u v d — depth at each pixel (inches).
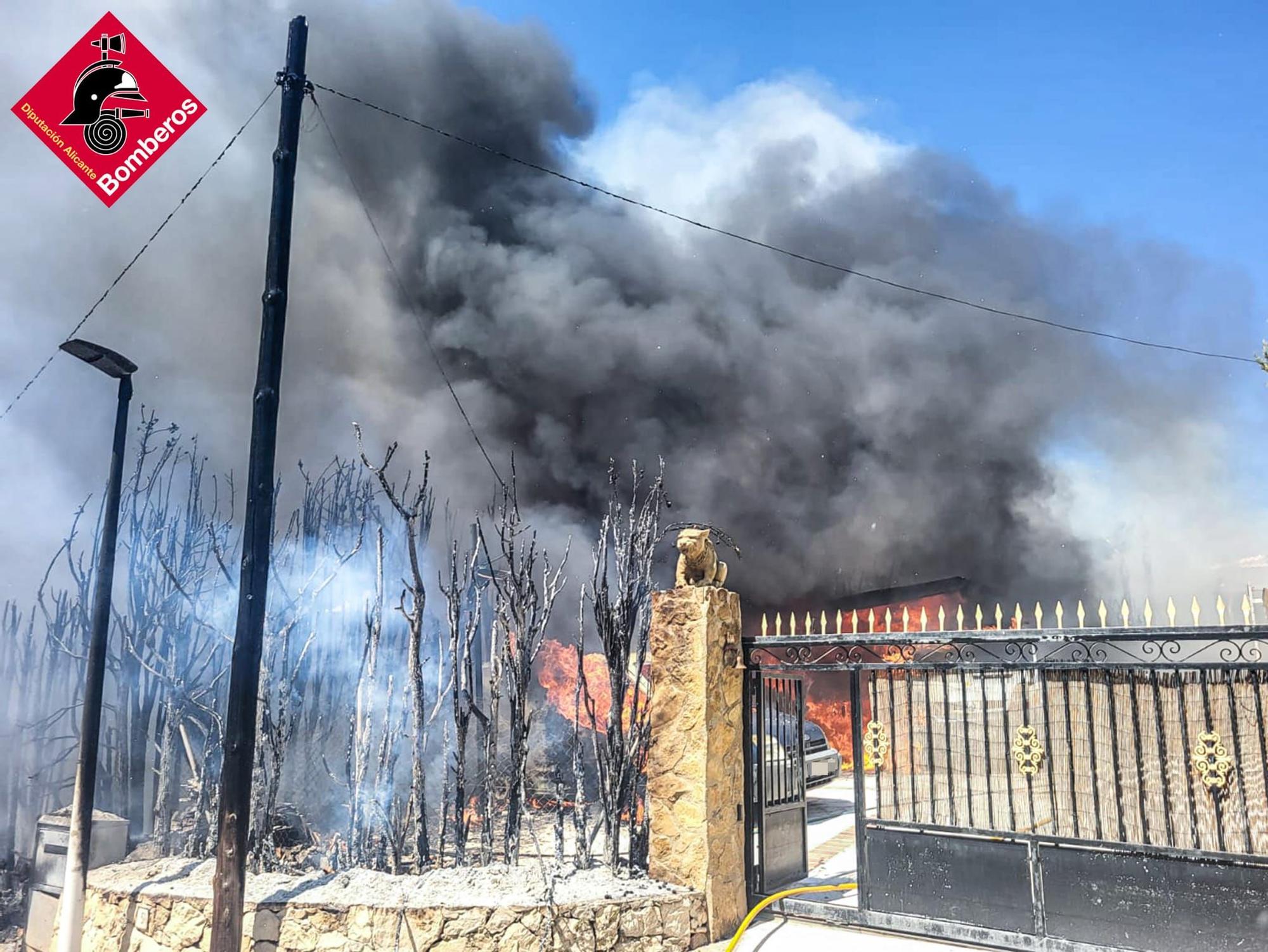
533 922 216.4
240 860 222.7
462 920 217.2
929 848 231.1
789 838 283.0
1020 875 217.9
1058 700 220.1
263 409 251.1
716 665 250.4
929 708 236.4
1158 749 206.8
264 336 255.1
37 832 286.2
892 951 218.4
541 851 308.0
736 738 257.8
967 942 221.0
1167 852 201.5
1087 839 211.2
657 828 246.7
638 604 282.4
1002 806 223.1
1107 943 205.3
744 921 246.1
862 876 238.5
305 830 316.8
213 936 217.6
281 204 263.4
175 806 314.0
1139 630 210.4
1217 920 194.7
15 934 304.7
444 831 279.6
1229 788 198.1
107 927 248.7
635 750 270.4
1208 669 203.5
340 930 221.0
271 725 282.5
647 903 226.4
